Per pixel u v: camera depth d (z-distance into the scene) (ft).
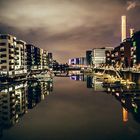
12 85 382.63
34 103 230.89
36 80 500.33
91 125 150.20
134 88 330.13
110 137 126.62
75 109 201.05
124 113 182.50
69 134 132.67
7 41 459.32
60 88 364.58
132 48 594.24
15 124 153.48
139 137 126.00
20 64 548.31
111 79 478.59
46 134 133.08
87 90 335.67
